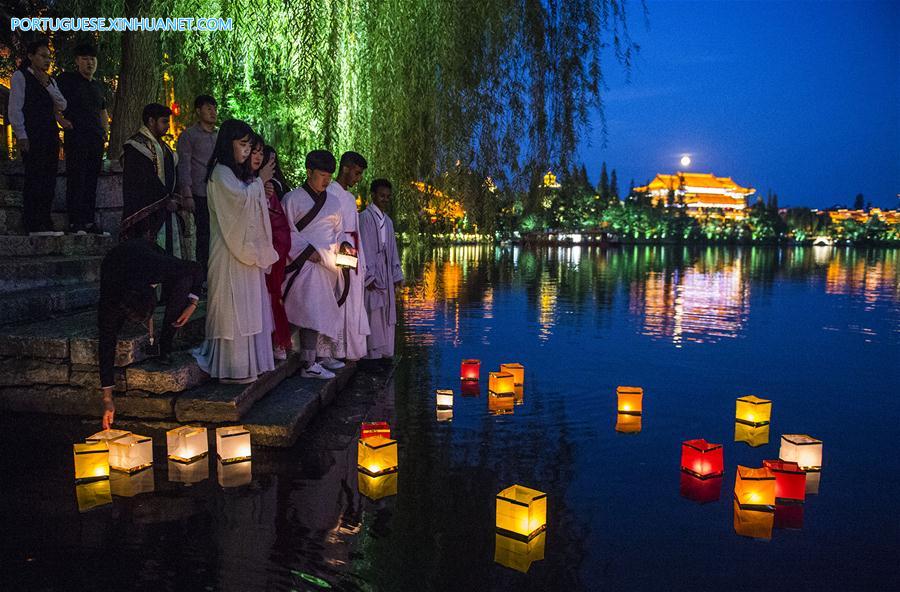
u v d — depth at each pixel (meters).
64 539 2.79
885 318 12.20
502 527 3.00
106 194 7.10
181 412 4.25
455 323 10.53
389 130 5.64
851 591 2.54
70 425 4.26
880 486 3.73
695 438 4.59
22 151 5.85
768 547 2.92
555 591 2.48
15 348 4.38
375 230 6.60
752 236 129.88
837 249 117.94
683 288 19.23
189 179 6.21
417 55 5.42
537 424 4.84
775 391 6.11
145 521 3.00
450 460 4.02
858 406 5.58
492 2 5.39
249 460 3.94
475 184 5.58
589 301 14.38
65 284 5.75
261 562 2.62
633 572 2.65
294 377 5.56
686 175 194.38
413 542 2.86
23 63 5.86
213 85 6.58
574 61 5.32
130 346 4.30
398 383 6.22
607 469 3.92
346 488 3.50
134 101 7.58
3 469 3.58
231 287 4.45
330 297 5.41
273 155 4.98
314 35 4.69
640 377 6.60
